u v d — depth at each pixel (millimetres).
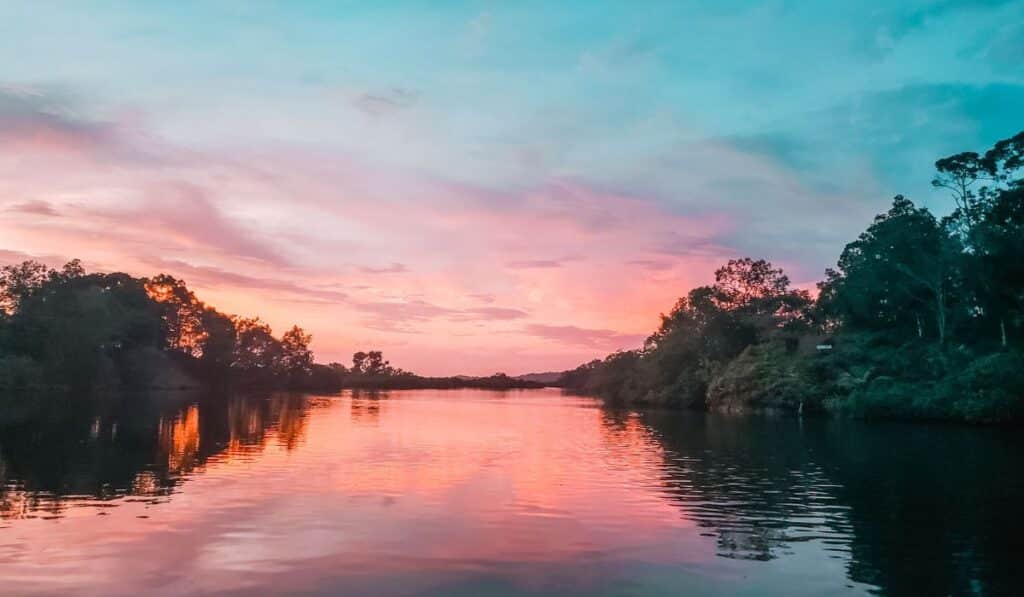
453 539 15523
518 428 49094
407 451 32375
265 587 12125
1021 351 56812
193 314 146000
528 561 13898
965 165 69688
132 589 11898
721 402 80250
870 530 16750
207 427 45000
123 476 23672
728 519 17891
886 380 64312
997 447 36562
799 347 84812
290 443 35375
